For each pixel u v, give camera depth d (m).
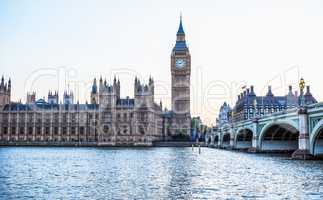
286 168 57.53
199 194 35.31
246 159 82.00
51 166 66.75
